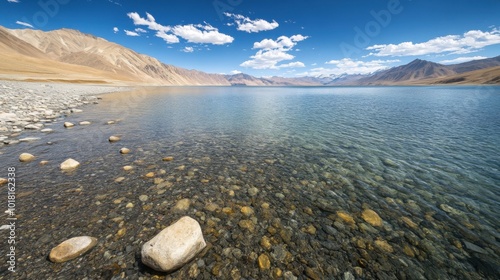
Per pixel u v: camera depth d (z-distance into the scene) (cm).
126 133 1539
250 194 748
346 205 691
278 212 645
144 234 530
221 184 817
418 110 3073
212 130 1759
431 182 862
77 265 430
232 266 445
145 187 768
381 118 2400
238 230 557
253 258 468
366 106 3669
